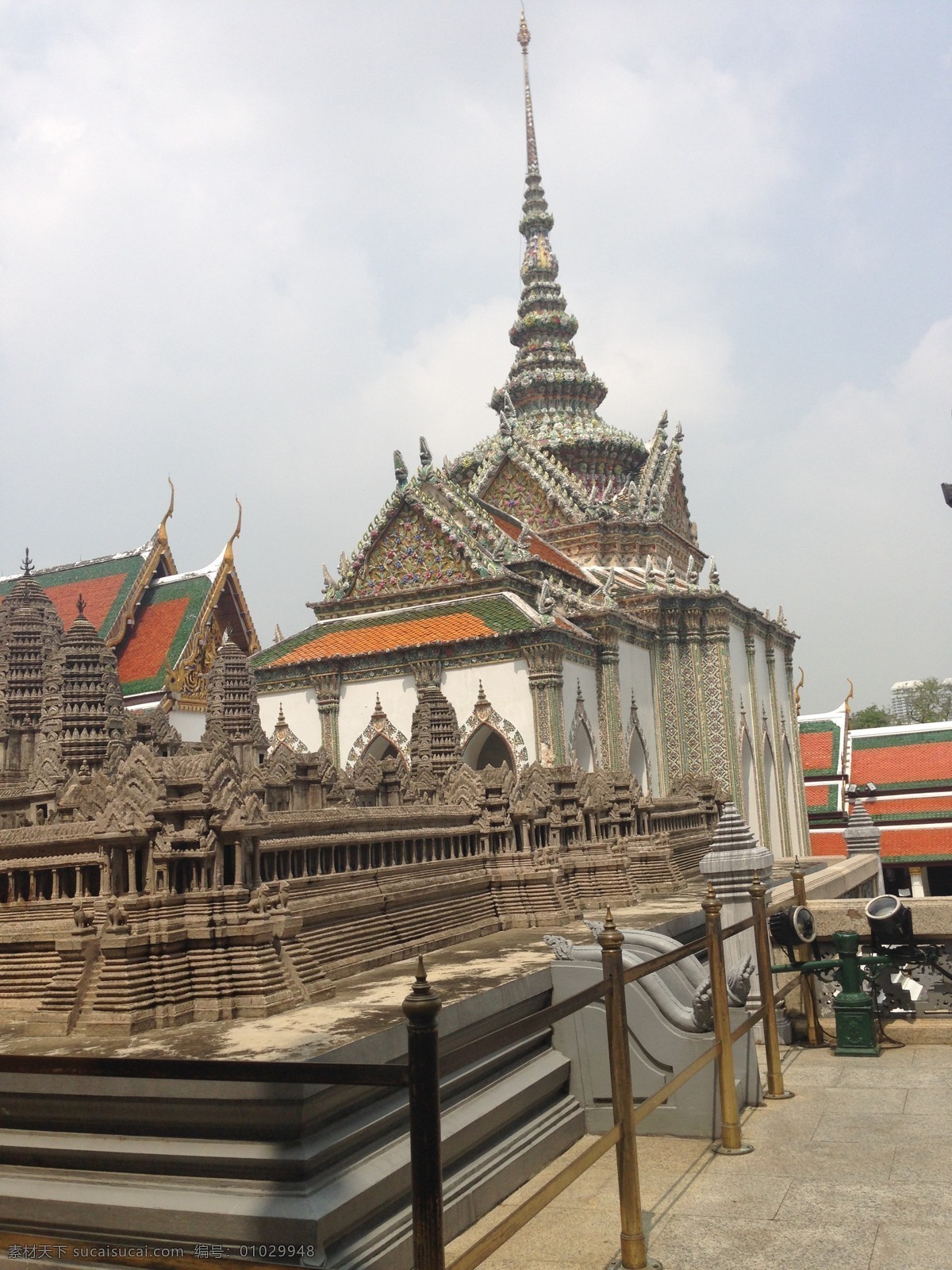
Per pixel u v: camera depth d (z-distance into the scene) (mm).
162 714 21797
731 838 14234
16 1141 7305
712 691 43844
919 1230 7781
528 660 36250
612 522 50156
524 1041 10297
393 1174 7359
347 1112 7410
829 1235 7777
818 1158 9453
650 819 23750
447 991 9977
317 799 20109
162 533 49906
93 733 15688
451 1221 7953
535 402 57719
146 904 9125
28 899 9992
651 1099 8000
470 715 37000
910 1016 13922
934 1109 10711
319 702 39500
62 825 9945
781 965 13500
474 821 16391
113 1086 7152
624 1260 7371
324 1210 6629
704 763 43406
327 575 43594
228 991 9234
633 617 42188
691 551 55906
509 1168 8977
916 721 107750
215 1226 6605
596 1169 9539
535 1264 7535
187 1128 7082
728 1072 9875
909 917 13836
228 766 10016
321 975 10367
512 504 52688
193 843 9602
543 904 16094
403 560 42281
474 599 39594
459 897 15211
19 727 19016
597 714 39344
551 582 42562
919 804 55844
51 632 22109
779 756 50312
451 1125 8430
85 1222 6840
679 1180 9109
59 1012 8750
